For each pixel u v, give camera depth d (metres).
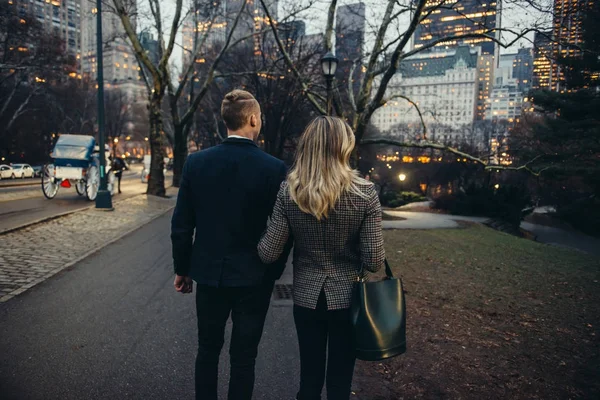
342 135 2.10
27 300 4.88
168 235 9.78
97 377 3.16
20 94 46.16
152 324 4.30
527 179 43.72
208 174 2.31
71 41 50.56
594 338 4.30
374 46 15.36
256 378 3.29
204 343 2.42
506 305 5.42
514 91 124.50
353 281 2.19
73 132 58.75
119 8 18.16
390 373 3.47
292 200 2.10
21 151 56.16
